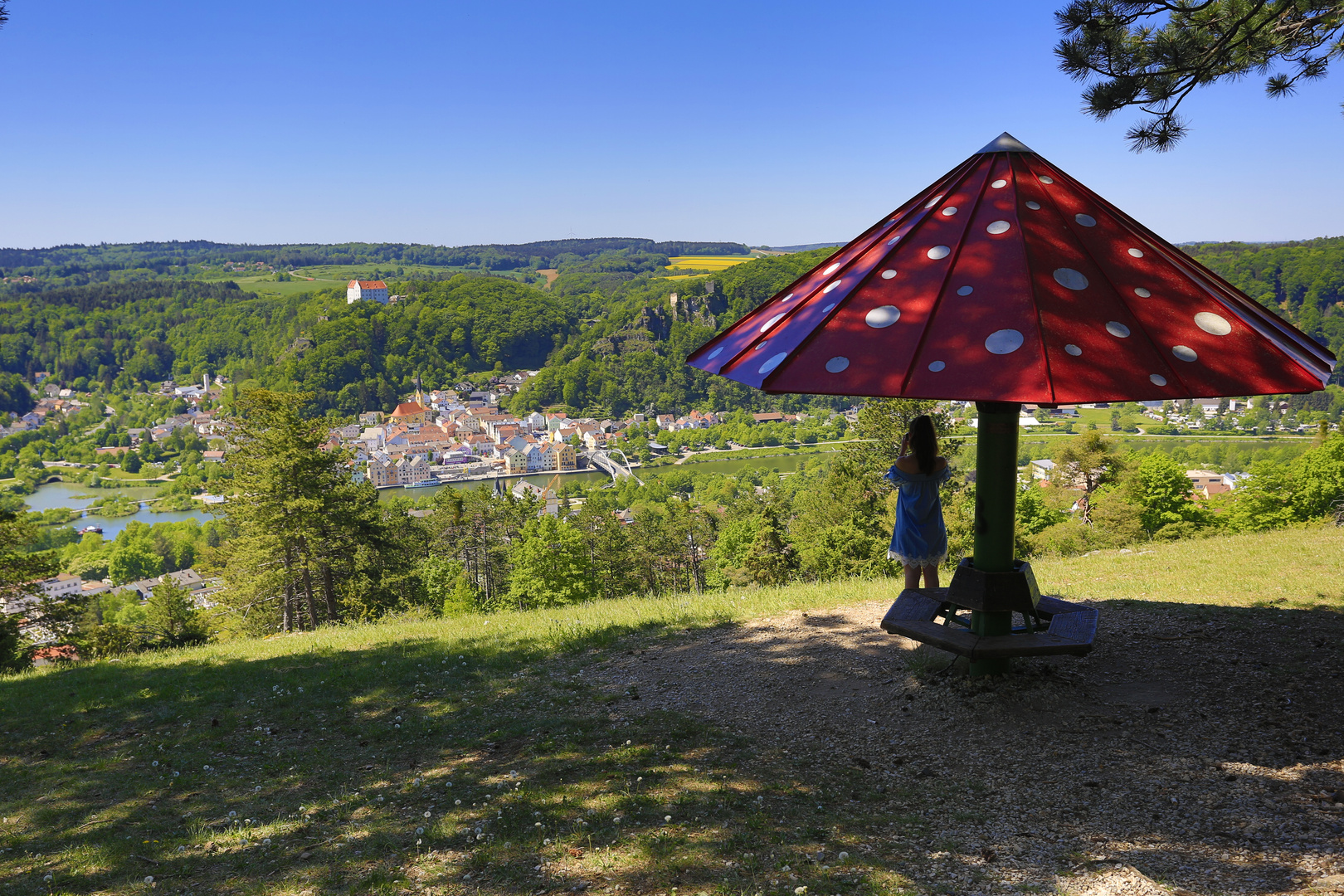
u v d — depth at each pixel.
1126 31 7.05
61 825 4.68
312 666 8.41
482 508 64.38
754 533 51.38
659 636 7.96
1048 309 3.65
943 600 5.30
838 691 5.67
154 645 19.31
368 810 4.48
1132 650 5.87
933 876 3.18
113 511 171.00
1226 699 4.81
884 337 3.79
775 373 3.79
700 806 4.09
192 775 5.42
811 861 3.40
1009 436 4.75
